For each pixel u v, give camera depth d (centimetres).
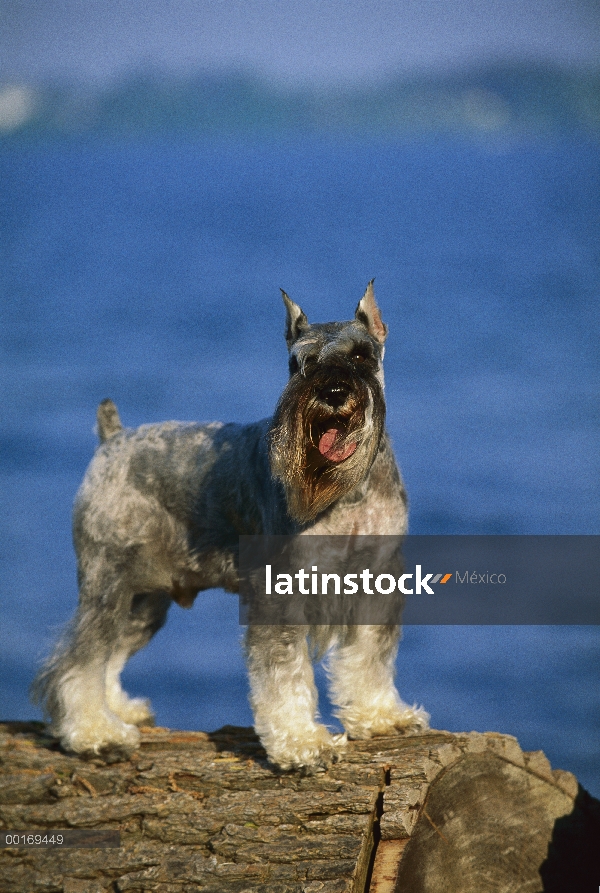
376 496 983
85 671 1041
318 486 955
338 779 893
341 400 945
